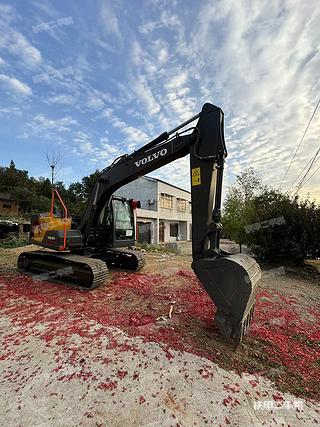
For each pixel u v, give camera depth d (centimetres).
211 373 233
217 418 183
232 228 1091
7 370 236
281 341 301
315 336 323
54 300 429
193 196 335
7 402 196
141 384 217
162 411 188
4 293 468
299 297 503
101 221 592
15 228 1469
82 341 288
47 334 306
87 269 494
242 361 254
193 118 353
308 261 920
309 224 784
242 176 1970
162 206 2375
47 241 540
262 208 920
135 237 672
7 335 305
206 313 371
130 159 462
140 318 353
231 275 274
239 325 275
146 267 733
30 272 612
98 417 182
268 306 427
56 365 243
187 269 715
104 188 517
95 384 216
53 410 188
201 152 335
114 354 262
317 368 250
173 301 425
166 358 255
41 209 2886
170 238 2656
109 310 384
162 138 397
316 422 182
